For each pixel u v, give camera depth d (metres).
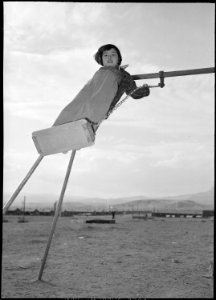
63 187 4.19
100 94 3.49
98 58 3.79
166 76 3.66
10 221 24.81
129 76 3.70
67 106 3.46
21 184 3.26
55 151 3.20
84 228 16.12
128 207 161.88
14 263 5.86
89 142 3.10
